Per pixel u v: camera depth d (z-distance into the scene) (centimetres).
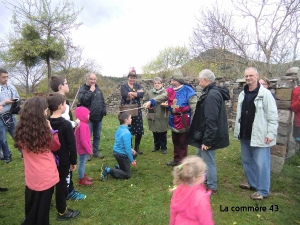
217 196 333
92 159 491
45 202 230
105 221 276
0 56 1506
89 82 463
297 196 335
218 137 314
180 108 409
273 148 413
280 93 411
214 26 1187
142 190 353
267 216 286
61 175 260
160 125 507
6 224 271
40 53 1489
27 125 215
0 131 463
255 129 313
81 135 346
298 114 422
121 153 384
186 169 186
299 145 498
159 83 543
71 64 1978
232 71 1272
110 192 343
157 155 519
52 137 228
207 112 304
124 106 480
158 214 288
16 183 386
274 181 376
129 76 510
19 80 1952
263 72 1056
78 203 314
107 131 768
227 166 450
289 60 998
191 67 1486
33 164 225
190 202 182
